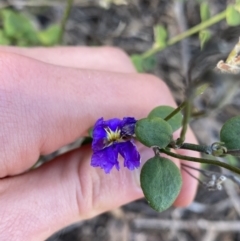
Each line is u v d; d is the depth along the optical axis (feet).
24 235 0.41
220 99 0.35
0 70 0.41
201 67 0.30
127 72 0.51
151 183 0.32
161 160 0.33
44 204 0.42
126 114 0.45
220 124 0.71
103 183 0.44
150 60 0.66
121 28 0.77
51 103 0.42
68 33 0.75
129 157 0.35
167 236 0.68
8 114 0.41
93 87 0.45
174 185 0.32
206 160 0.32
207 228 0.68
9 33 0.64
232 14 0.48
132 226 0.68
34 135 0.41
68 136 0.43
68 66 0.49
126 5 0.77
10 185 0.42
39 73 0.43
